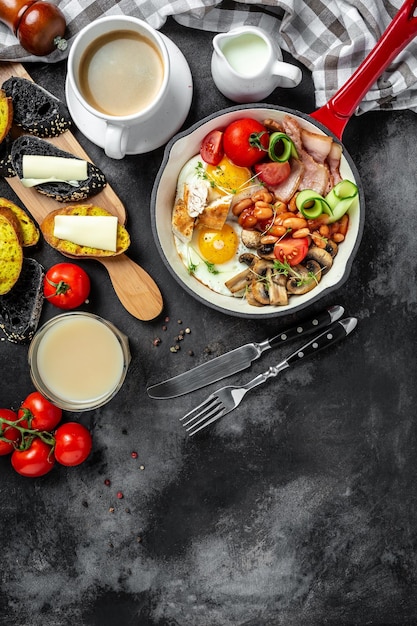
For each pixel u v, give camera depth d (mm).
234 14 884
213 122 825
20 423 902
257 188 846
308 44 886
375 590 944
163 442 935
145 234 918
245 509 940
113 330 886
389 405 933
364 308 924
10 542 944
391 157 909
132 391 932
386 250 917
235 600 945
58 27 848
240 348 908
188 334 928
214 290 871
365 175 910
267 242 834
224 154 841
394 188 911
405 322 925
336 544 942
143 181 912
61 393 903
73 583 945
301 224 828
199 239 861
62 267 877
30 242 898
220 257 862
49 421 901
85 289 888
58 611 945
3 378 934
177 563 942
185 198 849
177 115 865
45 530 942
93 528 942
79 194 882
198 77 904
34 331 916
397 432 935
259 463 938
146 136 862
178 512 940
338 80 883
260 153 828
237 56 832
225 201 832
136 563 943
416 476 938
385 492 939
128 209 915
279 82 850
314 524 942
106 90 822
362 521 941
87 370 903
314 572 944
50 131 887
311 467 938
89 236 875
